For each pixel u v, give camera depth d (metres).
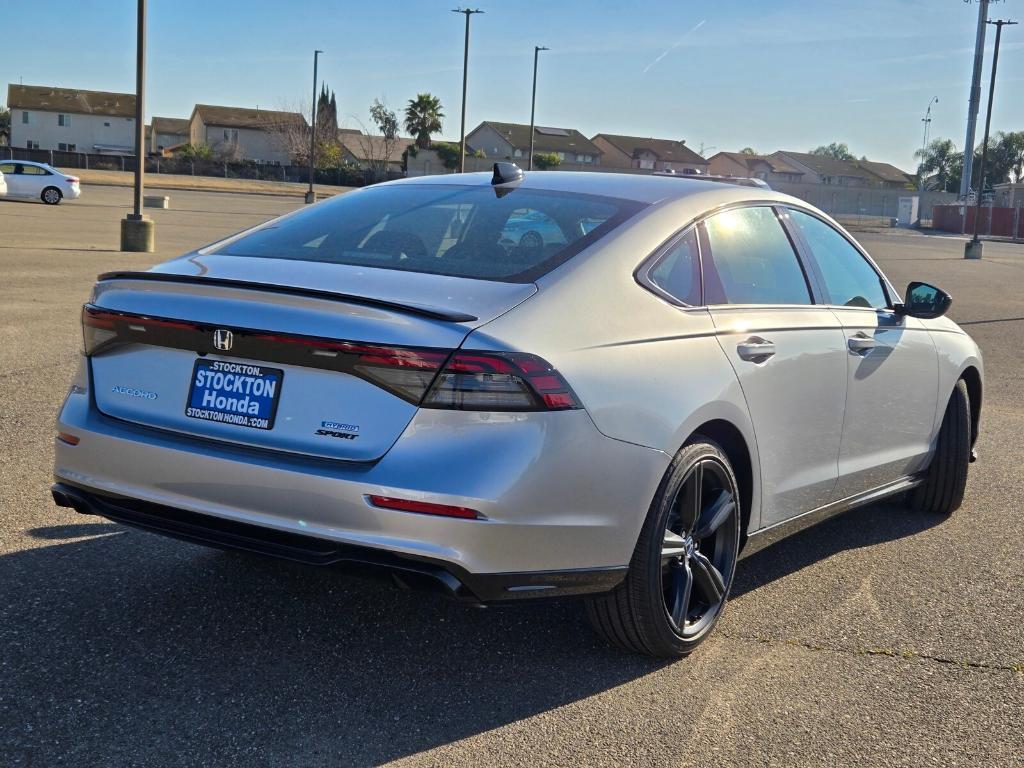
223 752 2.75
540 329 2.99
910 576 4.46
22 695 2.98
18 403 6.58
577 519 2.99
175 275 3.18
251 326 2.95
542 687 3.24
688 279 3.58
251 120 114.38
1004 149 123.25
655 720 3.07
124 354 3.26
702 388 3.38
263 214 36.53
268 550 2.98
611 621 3.34
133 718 2.90
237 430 3.02
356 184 87.25
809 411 3.99
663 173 4.31
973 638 3.80
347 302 2.88
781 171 123.25
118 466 3.16
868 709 3.21
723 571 3.65
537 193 3.81
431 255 3.36
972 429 5.61
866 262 4.79
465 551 2.82
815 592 4.22
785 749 2.94
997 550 4.88
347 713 3.00
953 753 2.97
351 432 2.88
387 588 3.96
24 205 34.66
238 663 3.27
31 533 4.32
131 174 75.69
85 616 3.54
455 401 2.81
